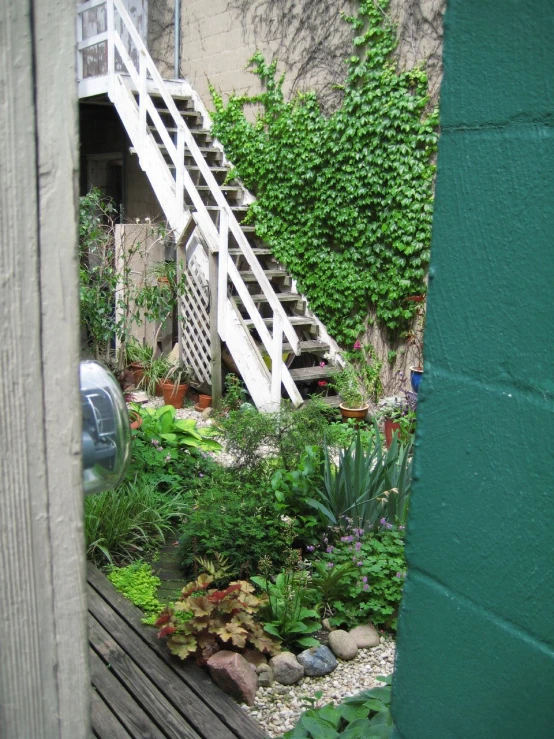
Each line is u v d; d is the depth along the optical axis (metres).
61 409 0.62
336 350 7.50
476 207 1.00
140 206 9.87
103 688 2.90
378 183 6.94
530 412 0.95
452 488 1.08
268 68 8.03
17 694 0.63
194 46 9.16
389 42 6.75
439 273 1.07
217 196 7.15
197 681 2.98
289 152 7.79
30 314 0.59
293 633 3.38
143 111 7.94
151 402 7.50
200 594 3.40
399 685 1.21
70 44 0.58
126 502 4.39
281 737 2.20
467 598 1.06
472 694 1.06
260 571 3.73
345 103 7.12
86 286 7.15
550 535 0.93
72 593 0.65
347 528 4.11
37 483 0.61
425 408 1.11
